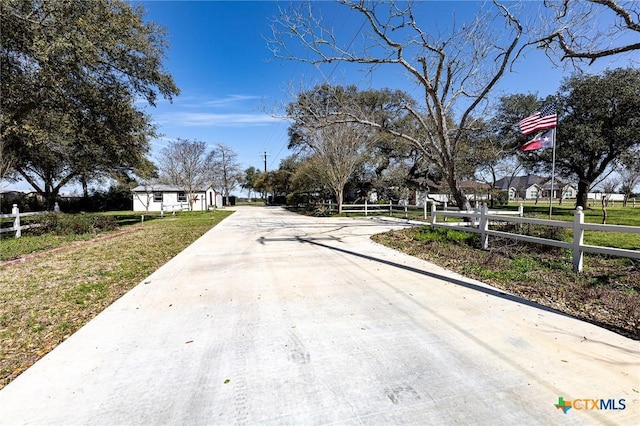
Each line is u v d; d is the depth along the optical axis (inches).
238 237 405.7
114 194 1365.7
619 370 97.0
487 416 77.7
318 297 165.5
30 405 82.7
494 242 291.0
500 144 832.9
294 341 117.0
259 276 208.2
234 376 95.2
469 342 115.2
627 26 218.4
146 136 622.5
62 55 376.8
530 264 225.0
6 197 1098.1
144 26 483.8
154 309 150.6
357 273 214.2
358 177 1075.9
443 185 1064.8
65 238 398.3
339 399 84.4
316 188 1093.1
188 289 182.1
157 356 107.3
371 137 825.5
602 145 751.1
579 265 204.7
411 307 150.4
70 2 363.9
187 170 1117.1
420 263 244.8
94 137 517.3
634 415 77.5
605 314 140.9
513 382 91.2
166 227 555.2
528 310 146.3
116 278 207.6
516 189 2037.4
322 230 474.9
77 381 93.3
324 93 565.0
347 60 362.3
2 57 375.6
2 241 368.2
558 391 87.0
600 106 756.6
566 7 272.2
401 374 95.5
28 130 408.5
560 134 808.9
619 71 719.7
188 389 89.2
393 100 1043.9
